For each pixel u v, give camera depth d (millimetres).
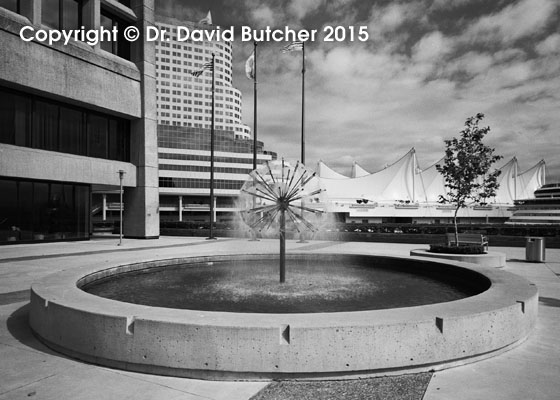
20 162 19859
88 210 24422
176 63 109062
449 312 4328
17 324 5910
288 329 3814
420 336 3979
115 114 25391
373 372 3928
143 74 26406
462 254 12898
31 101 20969
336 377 3863
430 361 4008
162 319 3990
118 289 7219
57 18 22203
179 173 80312
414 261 9383
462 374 3990
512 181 83250
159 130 78875
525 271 11469
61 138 22484
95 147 24594
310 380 3830
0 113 19578
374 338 3852
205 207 84312
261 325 3828
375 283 7828
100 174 24203
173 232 31391
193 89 110562
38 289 5547
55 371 4109
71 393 3584
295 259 10867
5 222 20203
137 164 26578
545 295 8039
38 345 4953
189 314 4219
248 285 7594
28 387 3715
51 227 22391
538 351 4664
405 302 6141
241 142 86375
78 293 5289
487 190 14539
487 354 4465
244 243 22406
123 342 4090
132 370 4105
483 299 4973
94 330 4262
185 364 3877
